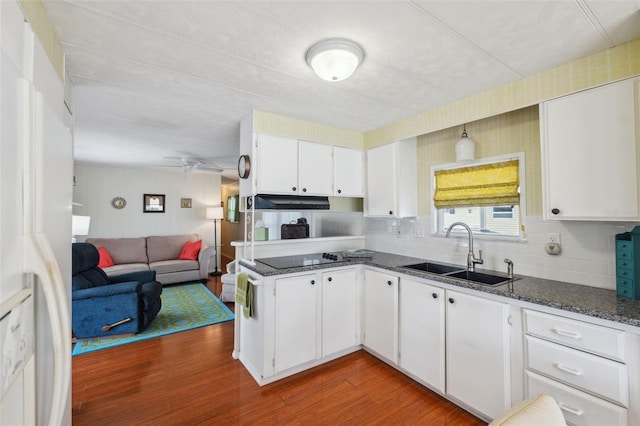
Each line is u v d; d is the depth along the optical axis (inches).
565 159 68.8
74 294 117.9
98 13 52.8
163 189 246.2
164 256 223.5
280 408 78.4
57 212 45.3
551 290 69.9
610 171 62.2
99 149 165.3
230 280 168.7
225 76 77.5
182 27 57.1
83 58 68.3
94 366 100.4
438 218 112.4
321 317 100.2
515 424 27.8
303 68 73.4
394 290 96.2
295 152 110.9
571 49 63.9
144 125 120.9
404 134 111.3
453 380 78.8
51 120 41.1
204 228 263.7
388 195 117.5
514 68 72.4
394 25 56.1
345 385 88.9
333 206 132.5
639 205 58.7
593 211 64.4
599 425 53.8
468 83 80.9
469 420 73.8
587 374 55.5
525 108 86.7
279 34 59.3
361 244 138.4
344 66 63.8
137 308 125.5
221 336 126.0
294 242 119.9
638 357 50.9
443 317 81.5
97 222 220.2
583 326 56.3
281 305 91.5
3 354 27.8
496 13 52.6
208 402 81.0
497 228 95.7
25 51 38.2
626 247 63.7
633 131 59.6
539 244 83.4
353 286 108.1
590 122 65.2
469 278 92.4
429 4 50.3
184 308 161.8
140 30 58.0
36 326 36.9
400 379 92.0
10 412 29.5
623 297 63.6
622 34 58.5
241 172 108.2
